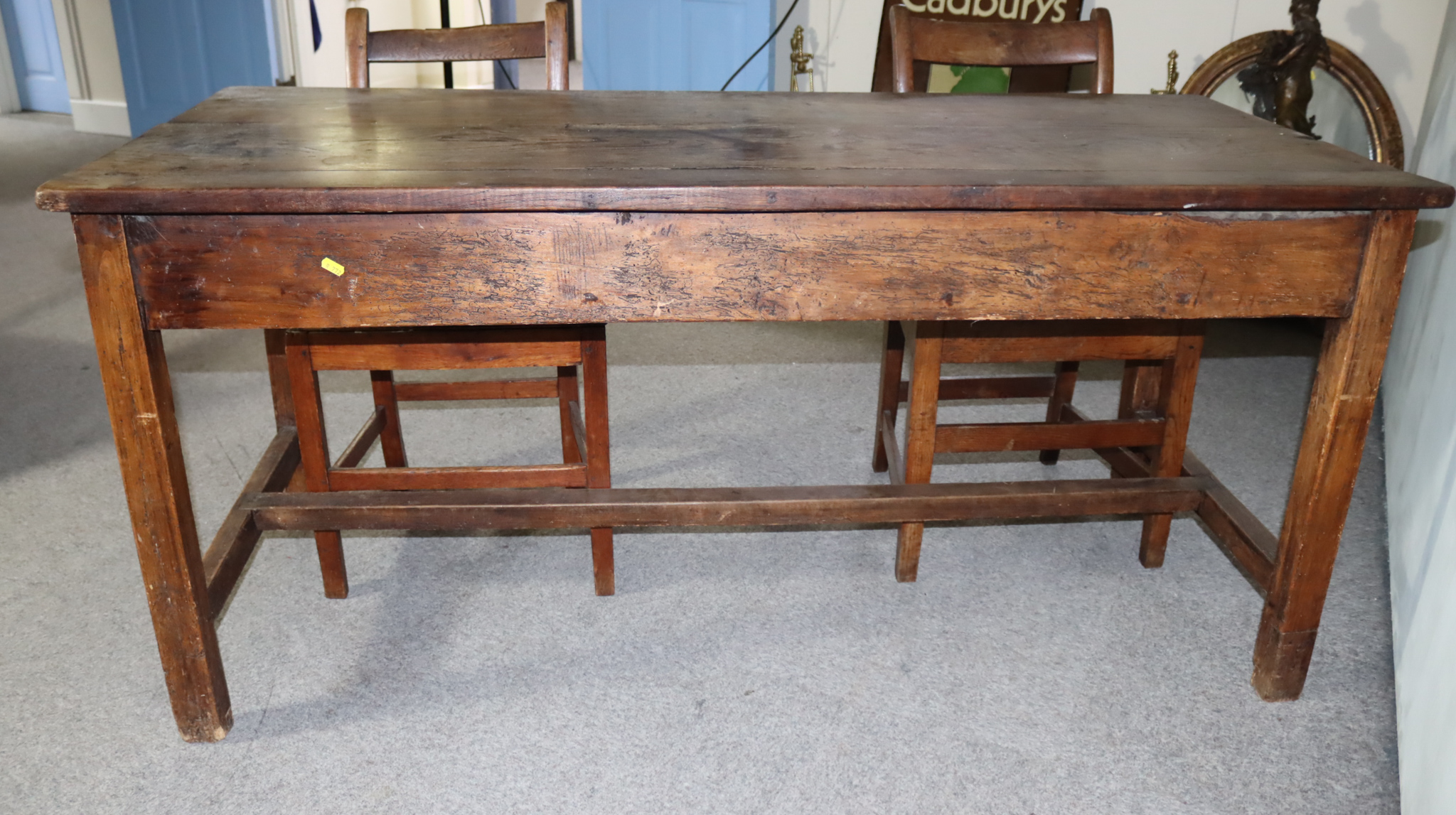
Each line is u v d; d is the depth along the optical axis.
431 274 1.28
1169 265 1.36
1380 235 1.35
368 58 2.15
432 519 1.68
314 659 1.70
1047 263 1.35
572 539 2.09
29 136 5.53
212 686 1.49
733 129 1.65
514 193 1.23
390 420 2.12
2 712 1.57
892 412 2.25
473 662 1.70
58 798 1.41
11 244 3.83
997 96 2.07
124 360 1.29
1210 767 1.50
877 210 1.30
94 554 1.98
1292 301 1.39
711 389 2.79
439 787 1.44
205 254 1.25
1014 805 1.42
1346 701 1.64
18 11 5.99
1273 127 1.75
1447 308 2.11
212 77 5.04
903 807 1.42
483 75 6.85
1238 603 1.89
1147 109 1.93
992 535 2.12
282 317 1.29
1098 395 2.79
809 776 1.47
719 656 1.73
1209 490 1.78
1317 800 1.44
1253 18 3.31
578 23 8.49
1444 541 1.52
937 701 1.62
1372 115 3.17
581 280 1.30
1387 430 2.51
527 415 2.62
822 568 1.99
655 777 1.46
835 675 1.68
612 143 1.53
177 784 1.44
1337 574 1.98
